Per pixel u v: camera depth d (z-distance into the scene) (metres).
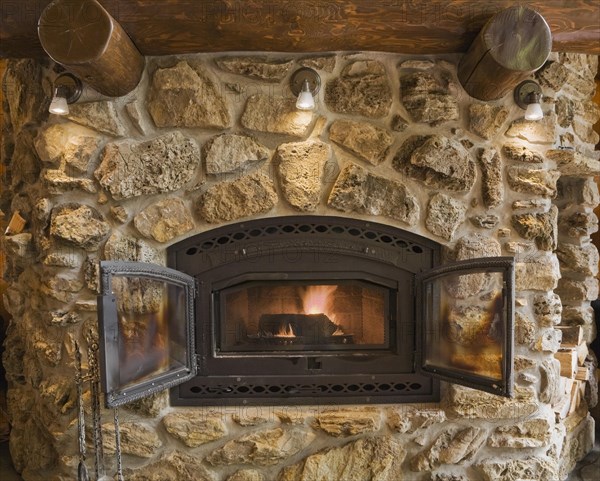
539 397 2.06
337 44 1.88
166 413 2.01
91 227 1.91
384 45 1.89
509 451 2.05
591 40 1.89
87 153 1.90
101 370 1.62
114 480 1.89
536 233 2.02
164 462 1.99
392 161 1.99
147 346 1.85
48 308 1.99
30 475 2.15
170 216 1.95
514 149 2.01
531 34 1.70
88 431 1.97
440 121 1.98
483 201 2.02
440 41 1.86
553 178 2.03
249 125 1.94
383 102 1.96
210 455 1.99
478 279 1.98
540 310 2.05
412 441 2.03
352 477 2.01
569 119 2.12
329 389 2.08
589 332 2.60
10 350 2.31
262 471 2.02
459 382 1.94
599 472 2.36
